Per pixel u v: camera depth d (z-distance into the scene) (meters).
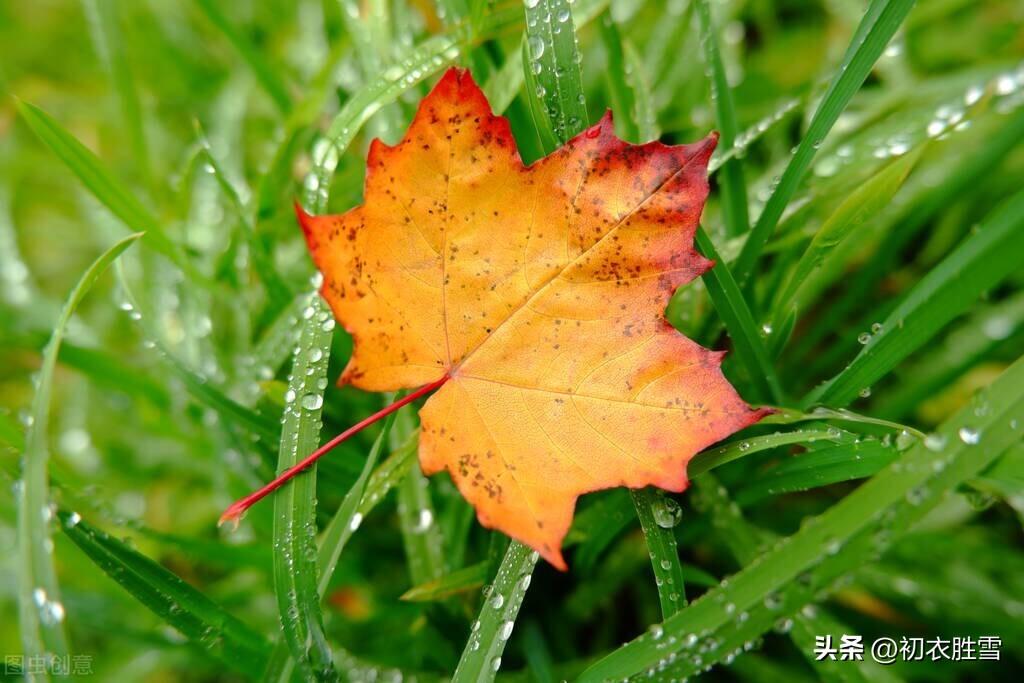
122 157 0.41
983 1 0.38
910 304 0.30
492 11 0.32
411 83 0.32
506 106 0.32
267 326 0.34
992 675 0.33
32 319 0.37
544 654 0.32
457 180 0.29
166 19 0.42
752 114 0.37
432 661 0.32
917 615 0.33
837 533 0.28
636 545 0.33
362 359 0.29
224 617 0.30
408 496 0.32
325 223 0.28
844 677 0.30
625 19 0.37
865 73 0.30
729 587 0.28
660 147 0.28
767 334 0.32
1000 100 0.32
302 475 0.29
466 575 0.31
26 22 0.46
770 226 0.31
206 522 0.36
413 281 0.29
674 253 0.28
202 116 0.41
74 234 0.43
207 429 0.34
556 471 0.28
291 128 0.34
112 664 0.35
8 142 0.43
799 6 0.40
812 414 0.29
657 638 0.28
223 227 0.36
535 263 0.29
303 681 0.30
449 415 0.29
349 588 0.36
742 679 0.33
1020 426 0.27
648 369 0.28
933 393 0.33
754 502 0.31
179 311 0.35
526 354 0.29
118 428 0.38
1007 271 0.29
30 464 0.29
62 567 0.35
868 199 0.30
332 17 0.38
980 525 0.34
